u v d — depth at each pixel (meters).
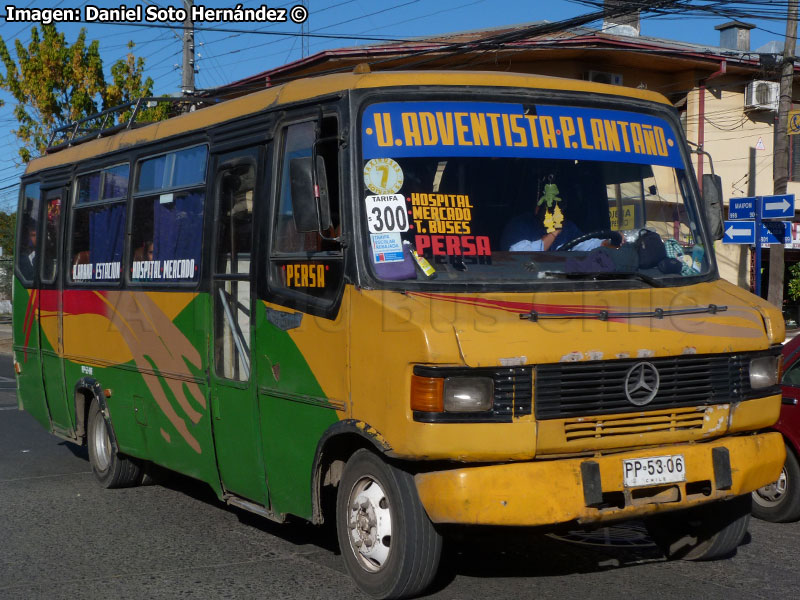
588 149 5.55
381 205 5.02
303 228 4.98
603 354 4.63
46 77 25.00
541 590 5.32
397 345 4.58
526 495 4.47
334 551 6.21
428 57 21.89
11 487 8.41
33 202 9.86
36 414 9.68
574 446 4.61
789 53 17.88
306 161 5.01
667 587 5.36
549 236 5.26
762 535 6.56
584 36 20.81
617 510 4.66
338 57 22.39
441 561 5.93
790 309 24.36
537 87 5.55
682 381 4.89
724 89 22.94
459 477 4.48
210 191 6.45
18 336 10.05
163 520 7.14
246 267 5.94
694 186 5.96
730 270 23.59
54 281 9.12
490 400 4.46
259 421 5.78
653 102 5.95
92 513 7.38
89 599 5.28
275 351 5.58
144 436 7.43
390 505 4.88
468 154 5.25
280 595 5.28
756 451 5.11
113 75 25.44
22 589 5.47
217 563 5.95
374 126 5.12
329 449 5.28
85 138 9.12
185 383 6.69
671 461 4.82
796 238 24.30
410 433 4.49
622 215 5.57
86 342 8.38
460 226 5.10
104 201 8.16
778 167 18.14
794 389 6.72
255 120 5.97
